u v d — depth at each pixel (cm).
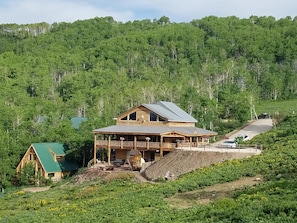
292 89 14562
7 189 6431
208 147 5841
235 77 14425
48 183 6575
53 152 7000
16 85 13788
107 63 16850
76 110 11812
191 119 7131
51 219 3469
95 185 5116
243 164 4569
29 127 8581
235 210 2677
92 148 7100
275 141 6053
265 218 2416
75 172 6950
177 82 13162
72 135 7462
